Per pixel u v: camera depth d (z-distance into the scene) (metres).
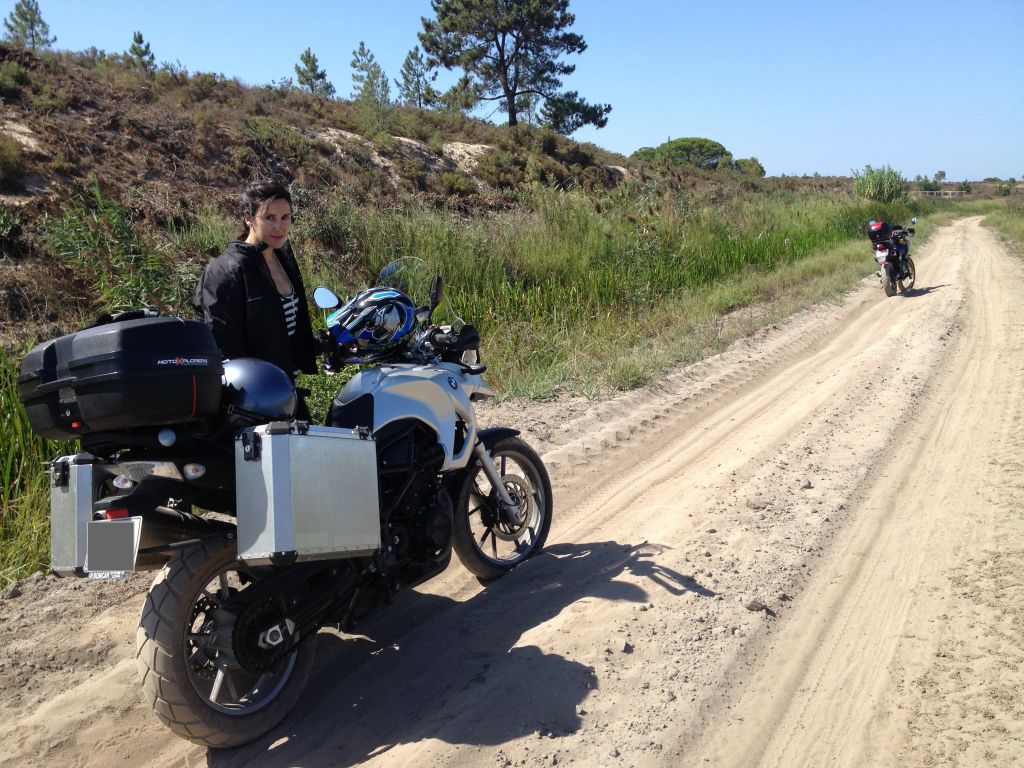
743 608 3.94
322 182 16.05
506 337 9.83
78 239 8.53
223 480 2.98
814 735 3.05
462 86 42.19
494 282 11.62
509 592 4.33
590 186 25.09
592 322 11.52
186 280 8.08
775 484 5.66
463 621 4.00
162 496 2.78
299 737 3.11
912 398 7.84
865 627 3.82
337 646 3.81
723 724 3.11
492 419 7.57
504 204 19.84
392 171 19.33
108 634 3.91
